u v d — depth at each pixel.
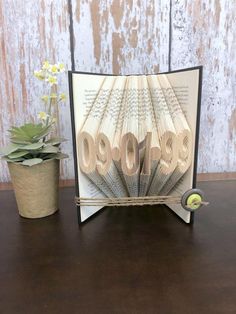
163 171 0.53
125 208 0.64
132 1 0.68
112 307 0.36
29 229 0.55
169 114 0.53
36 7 0.66
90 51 0.70
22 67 0.69
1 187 0.74
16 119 0.72
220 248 0.48
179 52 0.72
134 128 0.53
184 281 0.40
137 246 0.49
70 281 0.41
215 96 0.75
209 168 0.80
